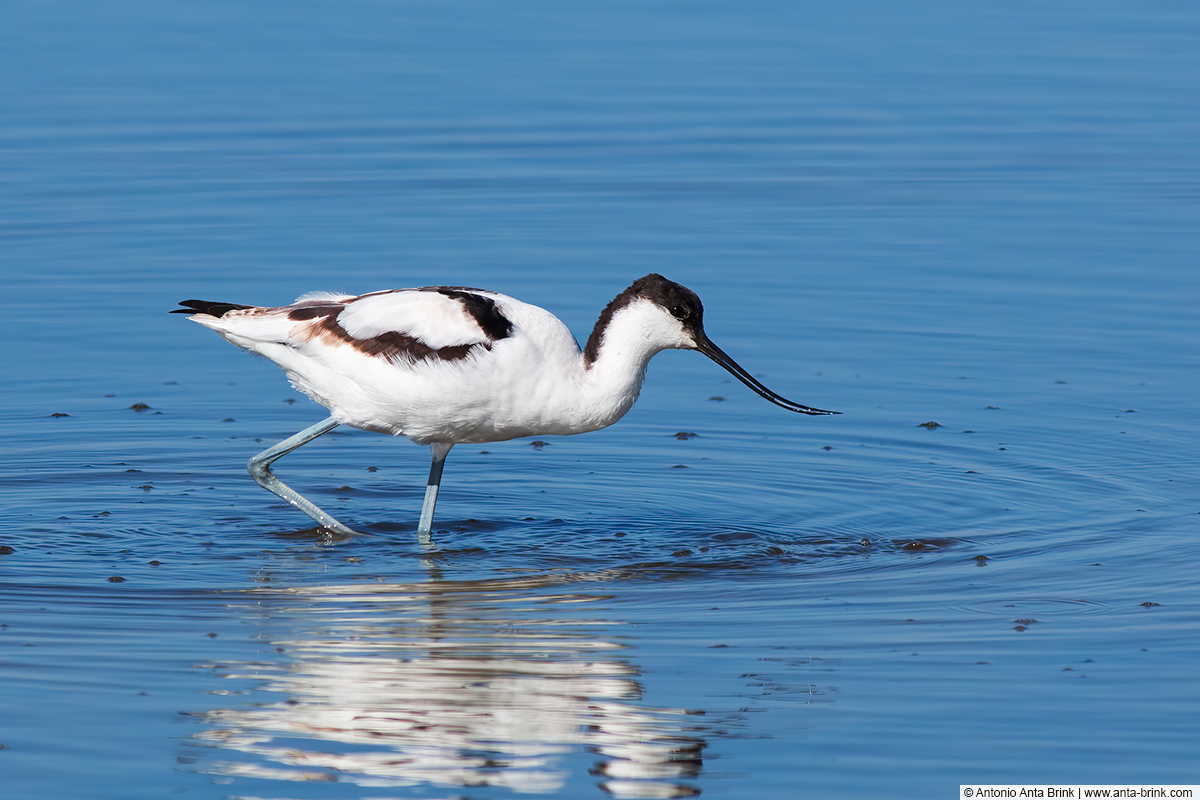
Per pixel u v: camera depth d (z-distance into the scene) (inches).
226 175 834.2
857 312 656.4
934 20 1189.7
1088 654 352.2
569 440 547.2
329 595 396.8
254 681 338.0
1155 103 981.2
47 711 321.1
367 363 433.7
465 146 895.1
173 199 791.7
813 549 434.6
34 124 909.8
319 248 719.7
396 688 334.3
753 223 770.8
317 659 350.9
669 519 464.1
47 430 541.0
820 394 578.6
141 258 709.3
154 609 383.9
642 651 356.5
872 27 1171.3
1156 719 318.0
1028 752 304.3
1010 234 753.0
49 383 586.2
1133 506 464.4
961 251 729.6
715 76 1039.6
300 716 320.8
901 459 514.3
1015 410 557.3
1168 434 529.3
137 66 1039.0
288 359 450.3
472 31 1151.6
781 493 486.6
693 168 861.2
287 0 1242.0
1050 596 390.9
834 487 490.3
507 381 428.8
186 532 450.3
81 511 466.0
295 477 507.2
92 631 367.2
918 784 291.9
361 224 757.9
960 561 420.8
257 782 292.4
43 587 398.0
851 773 296.4
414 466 523.2
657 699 329.4
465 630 370.0
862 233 756.6
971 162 873.5
